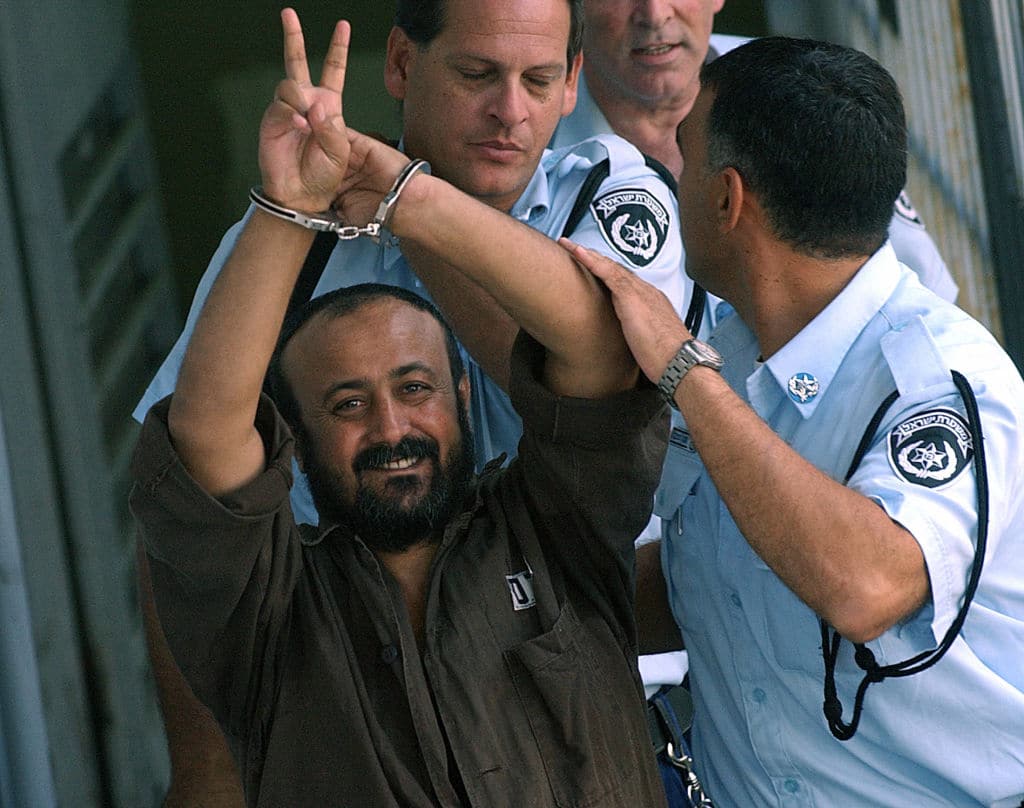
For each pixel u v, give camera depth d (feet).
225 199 53.31
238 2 53.16
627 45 43.50
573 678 24.94
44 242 46.50
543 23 30.48
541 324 23.94
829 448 27.14
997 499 25.49
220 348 22.24
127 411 50.31
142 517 23.45
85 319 47.96
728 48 50.44
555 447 25.00
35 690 43.01
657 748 29.09
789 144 26.58
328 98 21.21
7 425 43.86
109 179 50.70
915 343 26.61
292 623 24.97
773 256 27.50
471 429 27.02
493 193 31.37
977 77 54.08
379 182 22.62
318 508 26.16
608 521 25.30
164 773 46.32
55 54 48.70
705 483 29.12
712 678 29.30
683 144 28.48
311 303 26.94
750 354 29.48
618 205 32.30
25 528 43.55
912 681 26.32
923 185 54.39
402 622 25.04
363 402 25.79
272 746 24.38
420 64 31.14
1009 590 26.84
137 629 46.70
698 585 29.25
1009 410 26.11
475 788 24.09
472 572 25.59
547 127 31.45
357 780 24.04
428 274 29.73
